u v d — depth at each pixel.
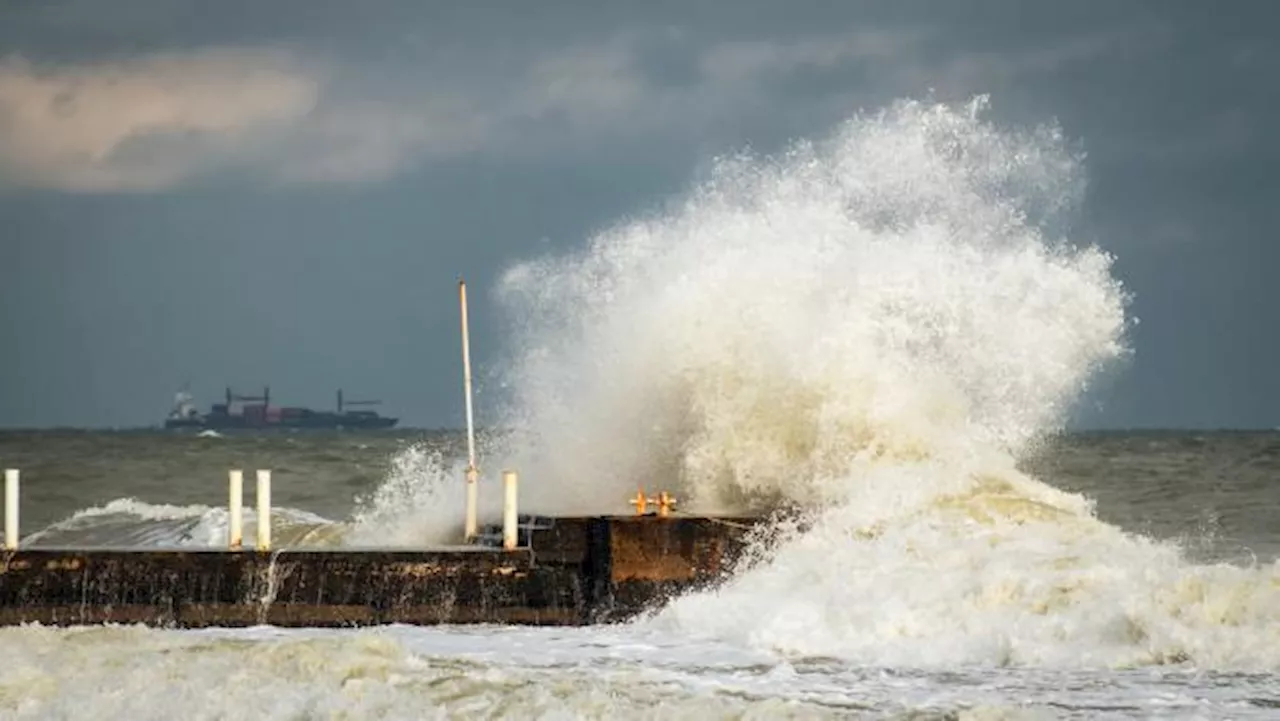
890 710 47.75
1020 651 55.22
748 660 56.12
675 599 64.06
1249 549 86.62
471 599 64.88
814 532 66.94
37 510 137.12
